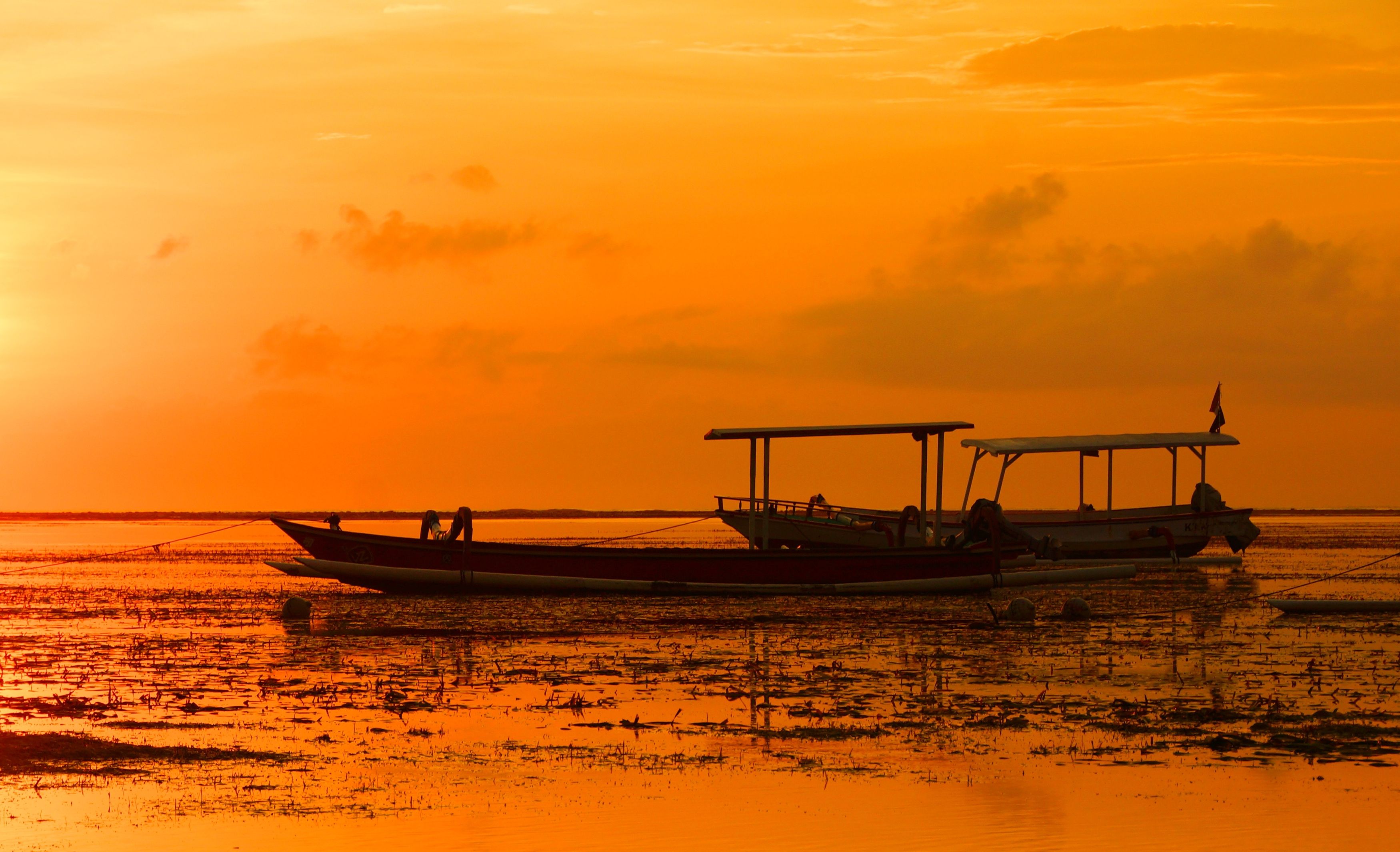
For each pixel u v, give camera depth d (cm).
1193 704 5275
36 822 3506
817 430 11006
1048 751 4362
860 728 4744
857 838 3384
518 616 9150
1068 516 16412
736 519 13675
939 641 7575
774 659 6725
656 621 8819
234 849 3294
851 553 10850
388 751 4356
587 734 4653
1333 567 15550
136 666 6438
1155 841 3366
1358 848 3328
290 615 8838
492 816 3588
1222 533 15362
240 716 5019
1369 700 5344
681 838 3388
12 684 5838
